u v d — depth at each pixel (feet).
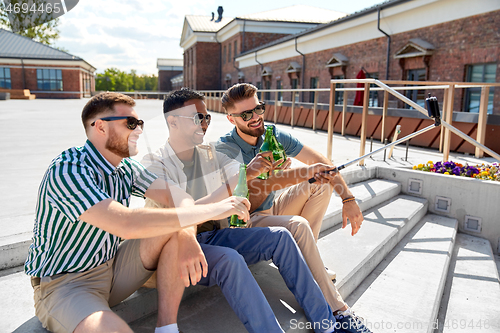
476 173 12.85
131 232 4.29
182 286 4.86
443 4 33.27
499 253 11.99
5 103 73.26
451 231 11.54
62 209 4.29
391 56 39.93
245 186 6.12
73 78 110.93
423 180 13.42
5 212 8.41
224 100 6.90
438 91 34.09
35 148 17.92
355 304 7.48
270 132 7.52
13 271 6.51
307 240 5.98
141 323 5.56
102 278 4.81
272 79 70.33
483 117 17.20
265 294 6.51
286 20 83.71
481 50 30.27
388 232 10.04
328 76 51.78
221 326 5.58
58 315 4.31
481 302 8.36
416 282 8.41
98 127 4.62
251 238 5.77
